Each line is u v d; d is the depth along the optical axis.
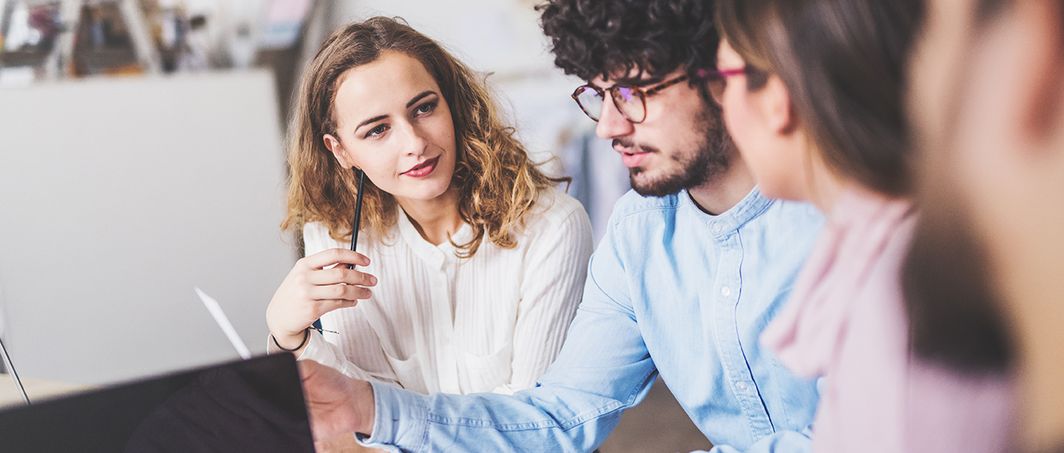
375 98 1.29
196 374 0.77
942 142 0.67
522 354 1.42
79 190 1.75
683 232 1.13
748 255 1.07
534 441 1.13
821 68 0.75
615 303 1.21
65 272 1.75
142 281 1.81
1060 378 0.63
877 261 0.74
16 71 2.94
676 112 0.98
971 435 0.67
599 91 1.01
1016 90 0.62
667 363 1.18
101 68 3.04
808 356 0.82
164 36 3.14
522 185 1.39
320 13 3.30
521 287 1.41
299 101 1.38
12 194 1.72
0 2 2.92
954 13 0.66
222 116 1.88
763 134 0.83
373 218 1.42
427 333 1.46
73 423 0.73
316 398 1.02
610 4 0.93
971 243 0.66
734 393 1.13
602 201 2.89
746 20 0.80
